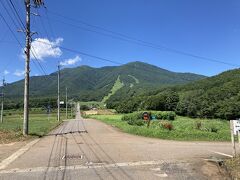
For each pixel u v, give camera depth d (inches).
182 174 389.4
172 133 913.5
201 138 871.1
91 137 922.1
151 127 1160.8
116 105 5329.7
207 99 3085.6
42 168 437.4
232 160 465.1
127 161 480.1
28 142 805.2
